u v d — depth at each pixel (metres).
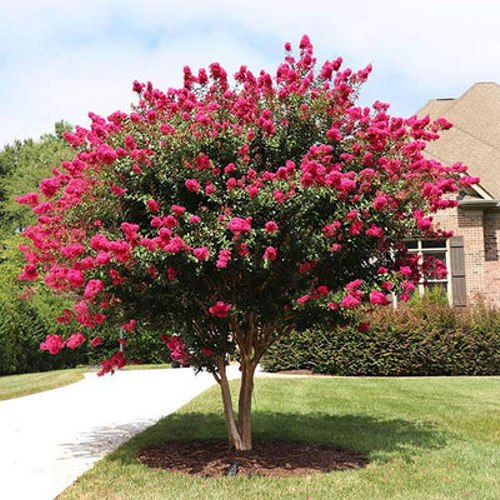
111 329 6.85
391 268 6.53
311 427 7.89
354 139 6.23
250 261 5.45
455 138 19.86
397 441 7.08
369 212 5.84
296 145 6.12
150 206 5.55
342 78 6.31
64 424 8.59
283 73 6.29
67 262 6.15
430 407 9.57
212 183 5.78
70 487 5.30
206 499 4.89
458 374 14.59
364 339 14.58
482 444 6.95
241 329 6.54
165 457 6.46
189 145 5.70
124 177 5.92
